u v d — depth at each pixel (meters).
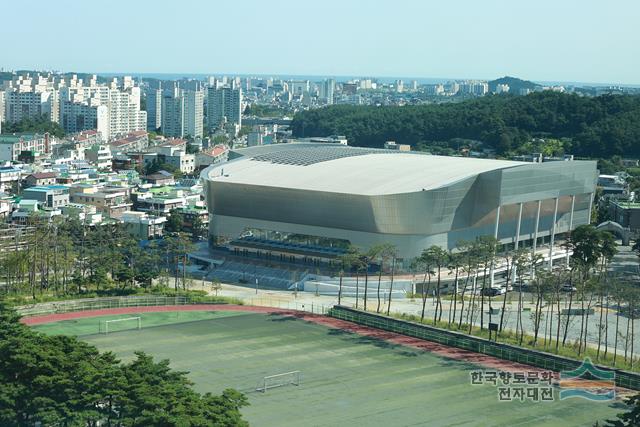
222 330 195.38
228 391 122.38
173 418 109.94
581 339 183.12
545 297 197.88
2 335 140.88
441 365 171.62
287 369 165.88
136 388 118.38
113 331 191.75
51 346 129.88
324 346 183.88
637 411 122.69
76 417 116.25
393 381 160.12
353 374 163.88
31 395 120.06
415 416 140.88
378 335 195.00
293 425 135.12
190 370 162.88
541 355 173.00
